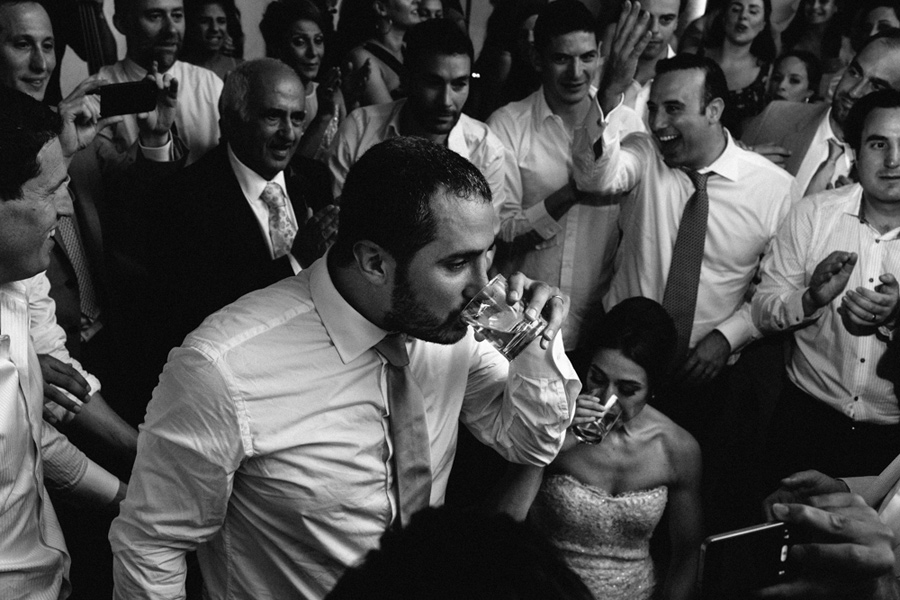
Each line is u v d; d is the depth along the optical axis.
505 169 3.85
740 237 3.44
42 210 1.80
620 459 2.66
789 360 3.35
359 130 3.80
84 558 3.20
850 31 4.77
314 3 4.80
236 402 1.62
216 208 3.08
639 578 2.72
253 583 1.78
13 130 1.75
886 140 3.01
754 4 4.68
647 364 2.59
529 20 4.59
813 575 1.17
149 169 3.49
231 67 4.42
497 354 1.94
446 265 1.57
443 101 3.56
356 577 0.81
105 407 2.59
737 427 3.41
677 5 4.32
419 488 1.77
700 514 2.77
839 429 3.20
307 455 1.67
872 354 3.10
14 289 1.88
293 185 3.49
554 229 3.69
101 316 3.34
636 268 3.54
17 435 1.75
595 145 3.30
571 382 1.82
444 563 0.80
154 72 3.57
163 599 1.72
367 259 1.60
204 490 1.66
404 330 1.65
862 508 1.15
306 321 1.69
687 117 3.35
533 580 0.80
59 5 4.00
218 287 3.05
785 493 1.29
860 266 3.16
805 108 4.17
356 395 1.70
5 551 1.76
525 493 2.24
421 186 1.54
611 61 3.20
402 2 4.62
